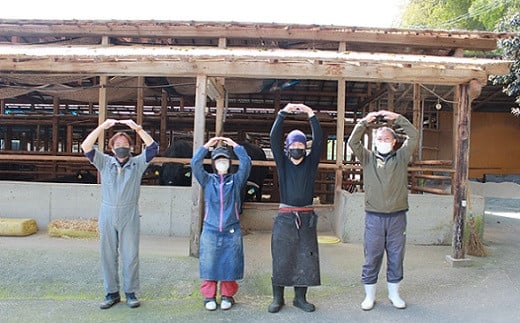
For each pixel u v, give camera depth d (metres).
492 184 13.95
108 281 3.79
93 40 8.16
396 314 3.71
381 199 3.75
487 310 3.81
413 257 5.42
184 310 3.79
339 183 6.71
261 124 11.95
